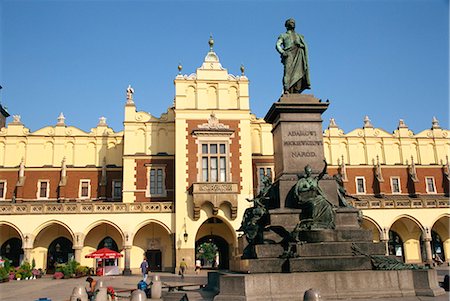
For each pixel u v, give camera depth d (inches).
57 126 1822.1
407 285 495.5
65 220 1470.2
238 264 644.7
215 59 1635.1
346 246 526.9
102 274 1466.5
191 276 1306.6
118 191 1775.3
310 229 542.3
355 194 1892.2
